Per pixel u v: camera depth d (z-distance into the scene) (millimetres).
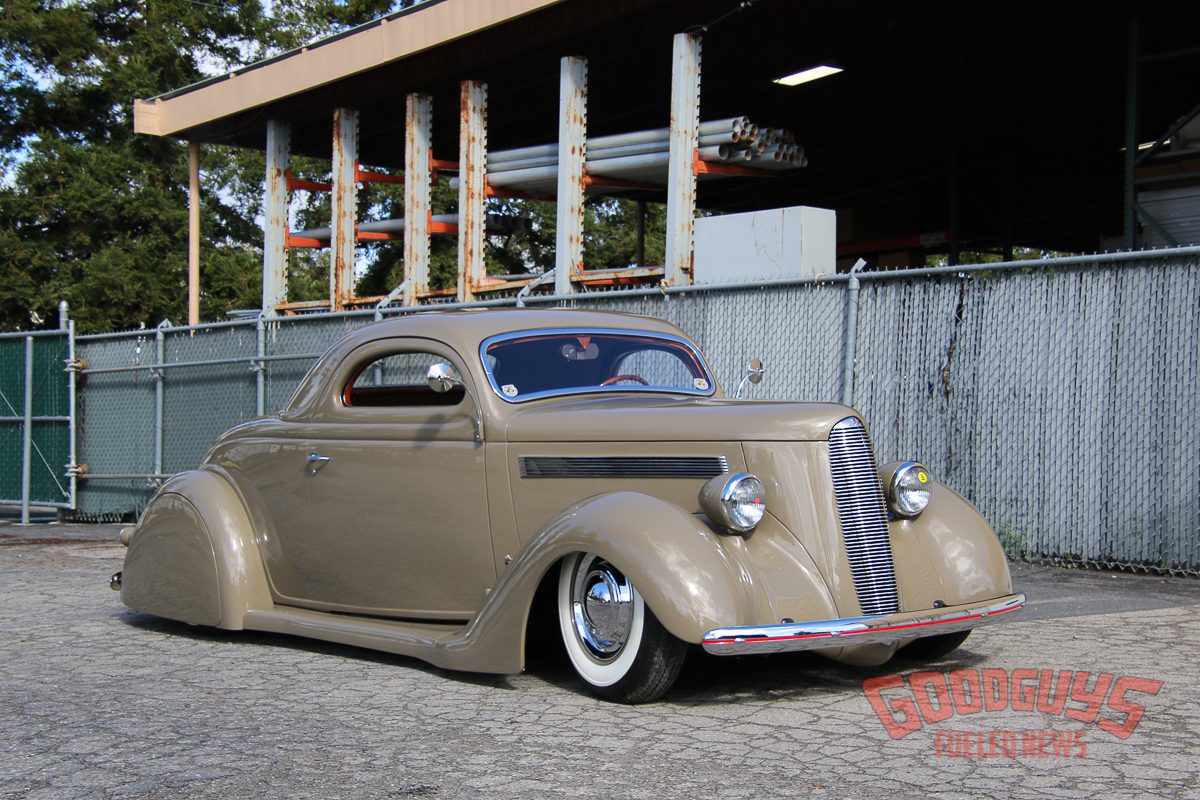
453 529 4984
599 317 5566
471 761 3596
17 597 7227
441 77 14844
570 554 4469
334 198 16219
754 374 5973
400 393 5809
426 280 15516
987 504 7836
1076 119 18203
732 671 4871
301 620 5387
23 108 28203
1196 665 4879
